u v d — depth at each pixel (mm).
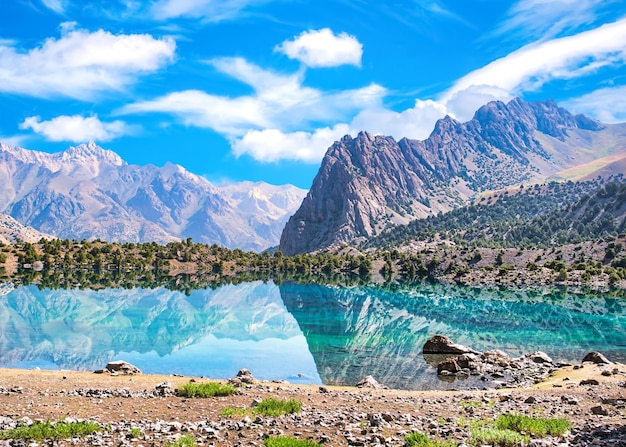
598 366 46281
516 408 26016
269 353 65188
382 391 37094
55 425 18812
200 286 192250
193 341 75312
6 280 177875
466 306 131500
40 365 55500
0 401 24516
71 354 62406
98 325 90438
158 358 60375
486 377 49500
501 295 164000
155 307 123625
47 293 142625
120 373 40406
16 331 80750
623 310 122312
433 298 154375
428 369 54688
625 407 25312
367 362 59156
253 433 18984
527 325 96188
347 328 92062
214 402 25406
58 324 89938
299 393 30438
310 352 66250
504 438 17969
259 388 31969
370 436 18844
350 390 37062
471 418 23188
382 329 90562
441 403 28719
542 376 47219
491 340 78875
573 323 99188
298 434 19109
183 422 20906
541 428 19688
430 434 19797
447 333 85812
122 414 22188
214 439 18016
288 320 103875
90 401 25125
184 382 35656
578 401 27984
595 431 19078
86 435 17734
